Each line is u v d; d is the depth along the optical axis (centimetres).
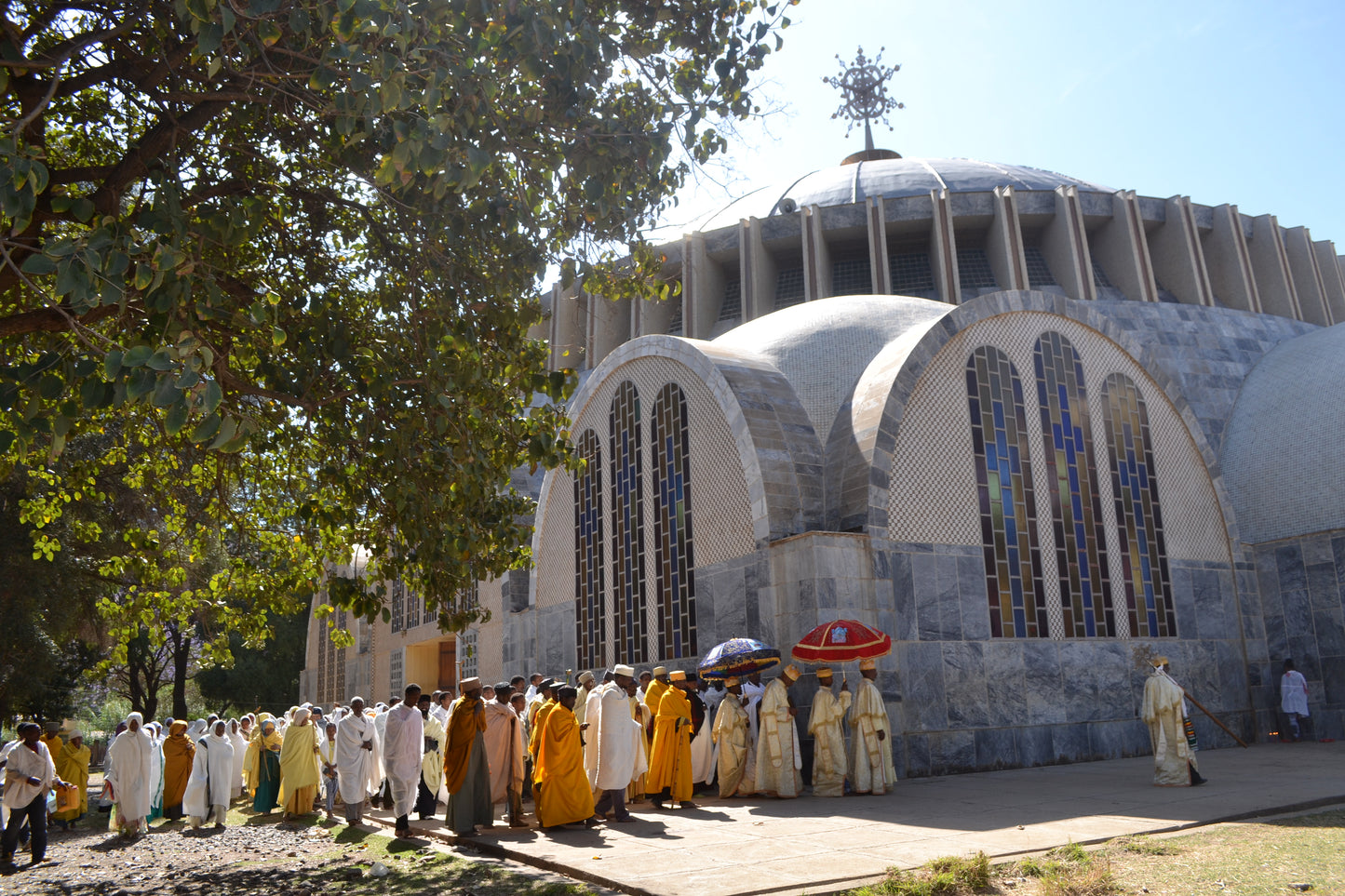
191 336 498
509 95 795
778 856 772
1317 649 1892
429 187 823
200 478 1340
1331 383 2158
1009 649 1596
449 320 923
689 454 1781
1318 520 1973
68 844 1347
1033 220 3097
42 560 1892
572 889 696
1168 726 1167
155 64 746
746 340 2053
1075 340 1858
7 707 2275
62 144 1023
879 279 2958
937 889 636
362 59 594
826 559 1457
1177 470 1933
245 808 1689
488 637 2566
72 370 553
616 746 1063
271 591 1378
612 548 1997
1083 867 684
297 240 1032
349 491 934
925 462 1611
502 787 1109
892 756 1336
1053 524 1720
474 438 884
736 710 1262
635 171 879
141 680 4562
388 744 1096
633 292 1050
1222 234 3167
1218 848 743
